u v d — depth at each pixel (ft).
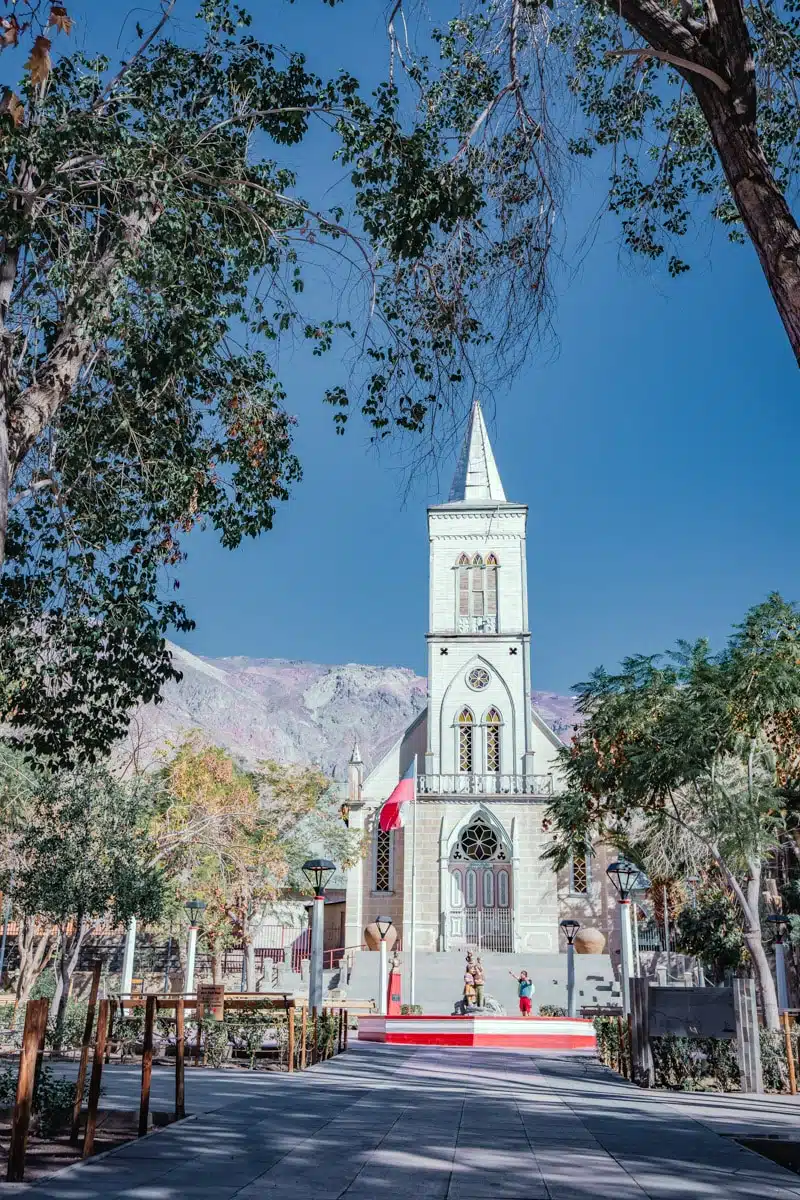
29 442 42.98
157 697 52.80
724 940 113.09
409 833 161.58
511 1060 76.13
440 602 176.04
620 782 72.18
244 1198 23.09
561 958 147.95
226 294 52.24
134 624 51.16
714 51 29.32
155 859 109.81
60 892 75.41
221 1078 51.96
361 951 150.51
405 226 42.39
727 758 76.28
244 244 49.34
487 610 175.22
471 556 177.58
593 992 143.43
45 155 40.68
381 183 45.37
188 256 49.73
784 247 27.99
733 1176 27.12
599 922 154.10
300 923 180.14
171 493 52.31
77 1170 26.35
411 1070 62.75
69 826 78.07
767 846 70.54
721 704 65.10
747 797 68.90
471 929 156.97
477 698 169.99
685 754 65.51
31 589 51.93
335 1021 74.18
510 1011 142.51
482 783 164.25
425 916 157.07
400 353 43.01
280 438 55.98
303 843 159.43
